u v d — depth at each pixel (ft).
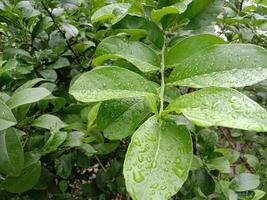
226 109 0.59
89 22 1.74
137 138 0.60
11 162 0.91
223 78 0.70
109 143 1.34
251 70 0.69
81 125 1.17
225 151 1.37
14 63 1.10
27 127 1.12
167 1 1.02
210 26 1.05
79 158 1.30
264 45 1.71
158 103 0.82
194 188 1.23
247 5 1.64
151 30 1.03
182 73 0.74
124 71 0.72
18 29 1.55
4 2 1.48
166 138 0.61
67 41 1.54
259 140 1.83
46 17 1.49
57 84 1.58
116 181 1.49
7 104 0.91
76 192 1.63
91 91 0.69
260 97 1.71
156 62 0.88
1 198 1.21
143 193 0.54
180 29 1.08
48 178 1.23
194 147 1.26
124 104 0.80
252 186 1.25
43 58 1.52
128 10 1.04
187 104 0.63
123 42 0.92
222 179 1.42
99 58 0.87
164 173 0.57
